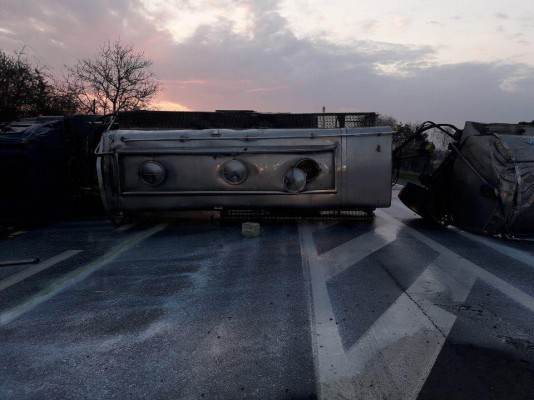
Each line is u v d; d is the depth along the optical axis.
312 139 7.21
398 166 8.76
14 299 4.15
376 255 5.74
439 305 3.91
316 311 3.77
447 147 7.90
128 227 7.95
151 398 2.48
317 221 8.20
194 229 7.68
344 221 8.21
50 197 8.13
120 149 7.27
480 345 3.11
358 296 4.15
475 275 4.85
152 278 4.81
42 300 4.12
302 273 4.92
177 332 3.37
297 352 3.01
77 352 3.05
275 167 7.18
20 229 7.81
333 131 7.21
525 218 6.44
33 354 3.03
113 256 5.80
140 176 7.27
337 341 3.18
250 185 7.23
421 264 5.31
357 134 7.21
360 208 7.45
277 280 4.68
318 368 2.79
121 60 28.62
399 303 3.96
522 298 4.11
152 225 8.12
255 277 4.80
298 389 2.55
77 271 5.09
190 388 2.58
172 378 2.69
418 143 8.45
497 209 6.56
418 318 3.60
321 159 7.18
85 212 9.45
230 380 2.66
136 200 7.38
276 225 7.93
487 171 6.82
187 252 5.99
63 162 8.58
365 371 2.75
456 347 3.08
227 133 7.28
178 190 7.30
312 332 3.34
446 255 5.74
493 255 5.75
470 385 2.58
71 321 3.61
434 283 4.55
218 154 7.18
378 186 7.24
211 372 2.76
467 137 7.38
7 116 17.95
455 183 7.50
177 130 7.42
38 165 7.76
